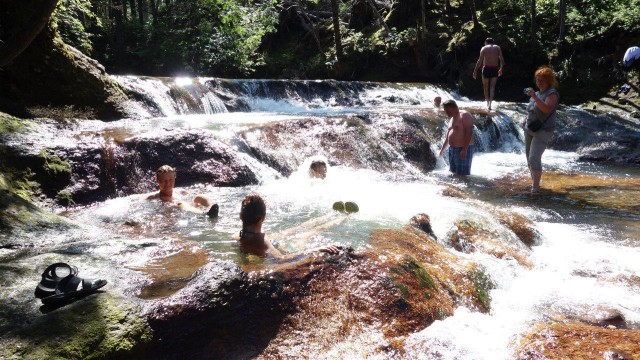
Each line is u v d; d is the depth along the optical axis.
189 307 3.01
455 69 21.11
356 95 16.61
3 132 6.85
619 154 12.01
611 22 19.27
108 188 6.71
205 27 23.17
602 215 7.16
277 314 3.19
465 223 5.60
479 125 12.54
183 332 2.92
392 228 4.80
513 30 20.78
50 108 9.27
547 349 3.01
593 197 8.20
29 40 6.34
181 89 12.58
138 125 8.98
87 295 3.11
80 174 6.61
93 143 7.05
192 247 4.24
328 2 28.95
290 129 9.38
